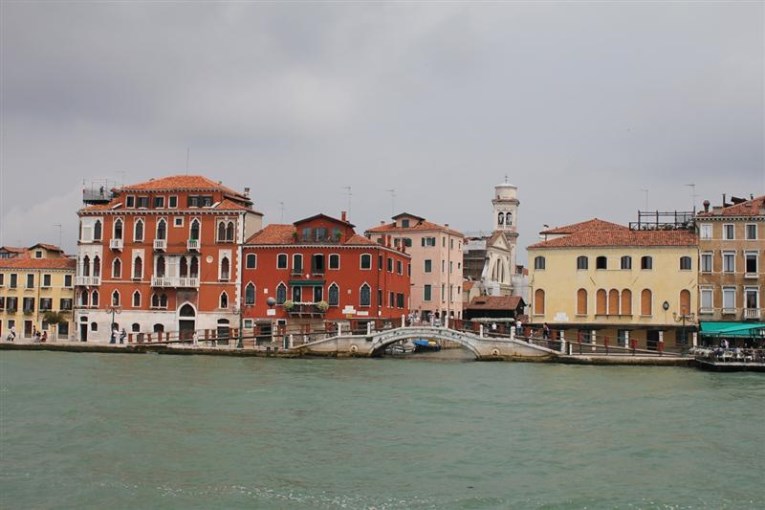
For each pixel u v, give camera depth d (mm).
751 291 72625
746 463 29906
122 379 52188
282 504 25047
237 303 84750
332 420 37719
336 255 83438
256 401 42875
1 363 63719
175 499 25406
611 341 75000
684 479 27828
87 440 32750
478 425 36781
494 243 121562
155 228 86750
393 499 25562
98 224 88312
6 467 28672
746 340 70625
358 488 26672
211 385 49344
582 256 76375
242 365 63594
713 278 73312
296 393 46094
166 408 40344
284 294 84125
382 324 80750
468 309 107062
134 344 76938
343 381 52188
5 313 94438
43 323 93750
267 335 73938
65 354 74438
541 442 33250
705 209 77312
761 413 39906
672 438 34031
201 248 85688
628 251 75125
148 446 31938
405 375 56156
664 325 73625
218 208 85375
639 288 74750
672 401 43750
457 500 25438
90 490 26156
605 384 51219
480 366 63312
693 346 67125
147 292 86688
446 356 76375
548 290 77000
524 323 79438
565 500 25438
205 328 85188
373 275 82875
